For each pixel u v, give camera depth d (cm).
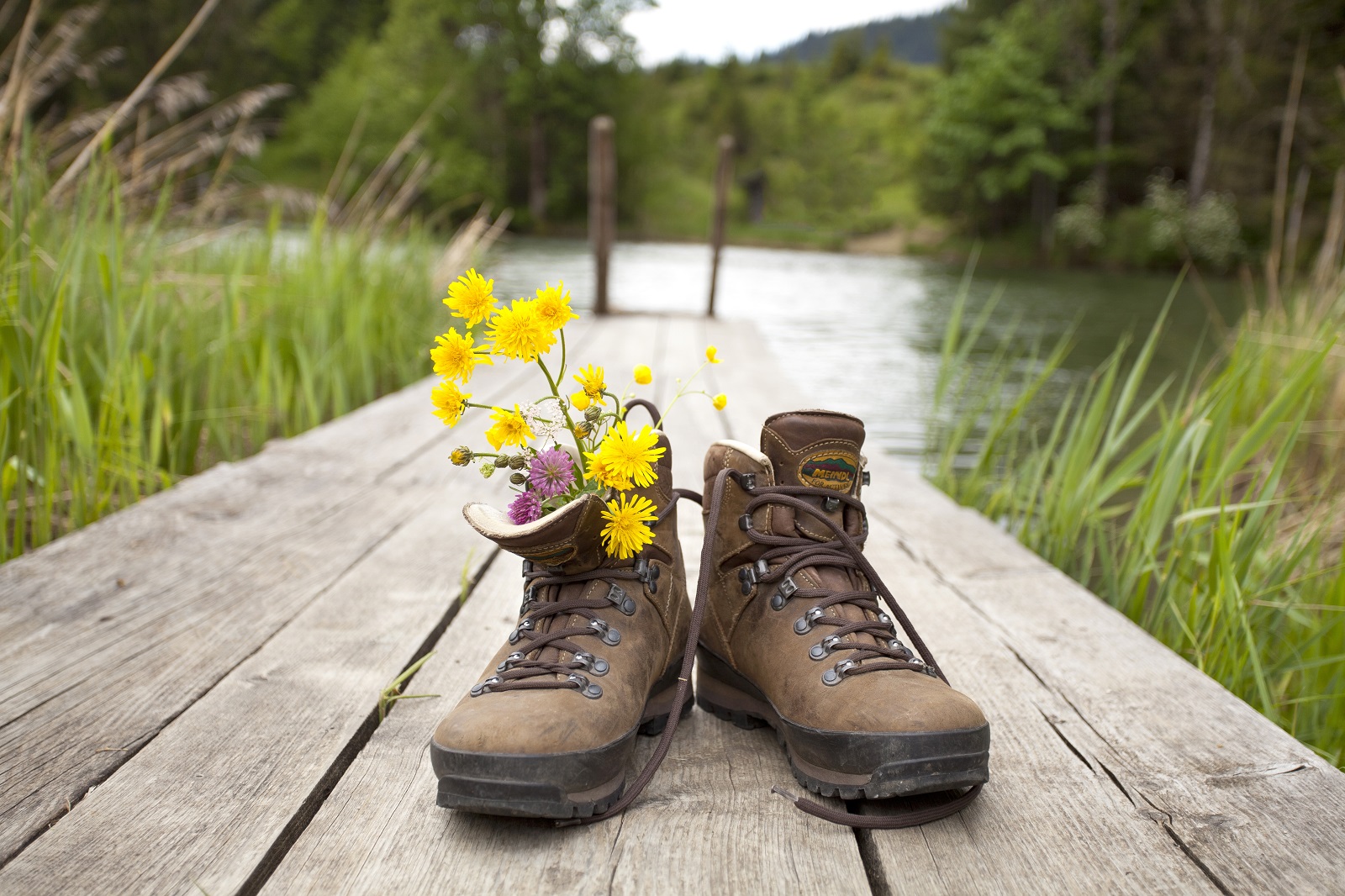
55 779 115
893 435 466
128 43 3027
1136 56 3034
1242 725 133
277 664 149
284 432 361
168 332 308
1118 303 1431
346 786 114
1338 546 245
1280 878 98
